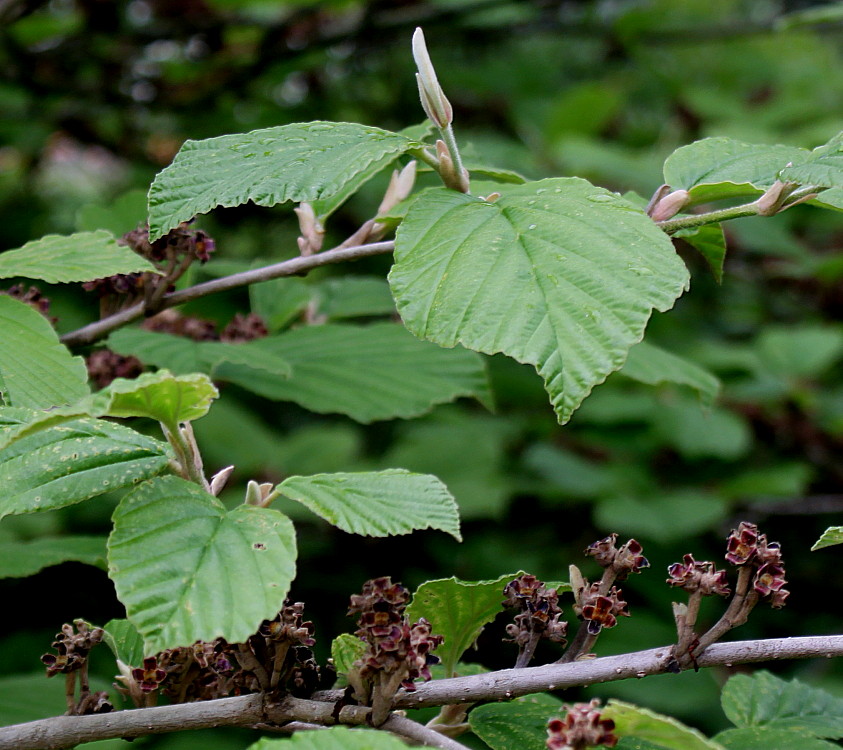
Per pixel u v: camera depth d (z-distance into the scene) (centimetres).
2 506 162
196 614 159
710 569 166
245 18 398
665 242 165
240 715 164
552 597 168
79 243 179
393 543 332
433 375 208
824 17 242
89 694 167
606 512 326
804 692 177
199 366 191
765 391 356
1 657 282
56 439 165
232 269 219
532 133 472
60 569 300
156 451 165
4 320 173
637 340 162
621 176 361
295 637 163
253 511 163
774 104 464
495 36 433
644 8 424
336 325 222
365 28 374
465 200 168
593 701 159
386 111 471
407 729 163
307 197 166
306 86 433
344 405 199
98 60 381
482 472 333
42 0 303
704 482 356
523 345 163
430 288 165
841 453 360
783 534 364
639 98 564
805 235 420
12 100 388
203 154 170
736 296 432
